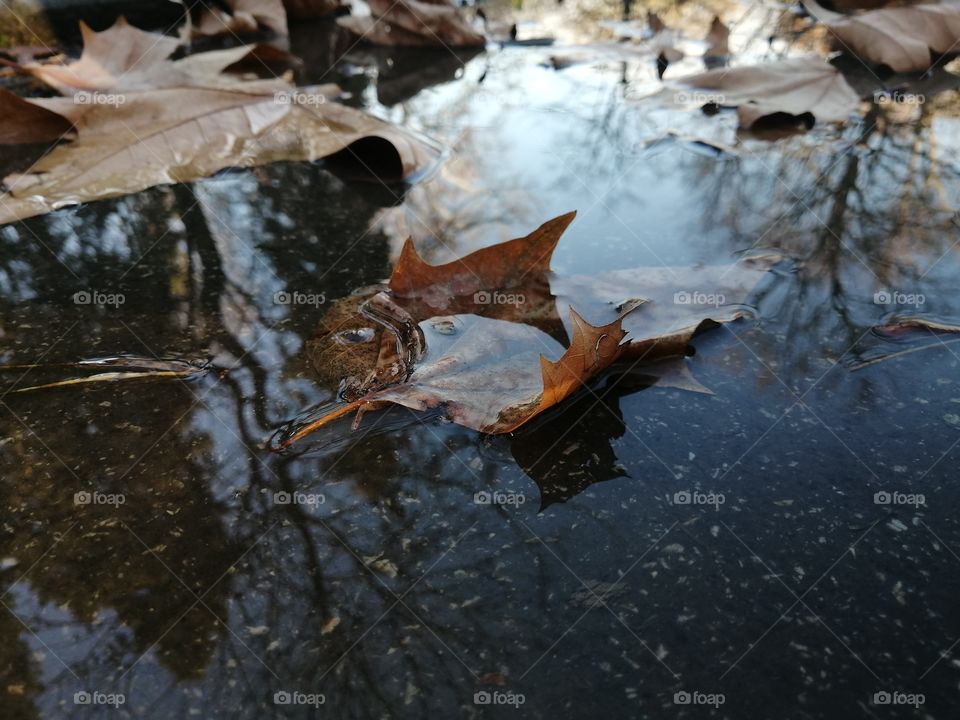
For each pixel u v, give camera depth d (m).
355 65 0.62
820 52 0.64
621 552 0.22
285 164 0.44
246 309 0.31
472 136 0.48
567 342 0.28
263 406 0.26
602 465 0.24
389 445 0.25
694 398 0.27
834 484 0.24
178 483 0.23
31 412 0.26
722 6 0.80
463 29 0.67
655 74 0.61
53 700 0.18
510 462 0.24
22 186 0.40
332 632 0.19
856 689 0.18
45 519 0.22
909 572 0.21
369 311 0.30
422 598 0.20
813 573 0.21
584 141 0.48
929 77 0.58
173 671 0.19
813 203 0.40
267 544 0.22
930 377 0.27
